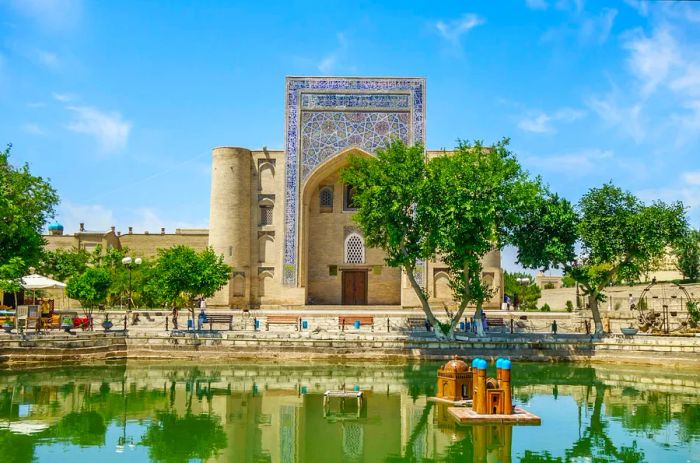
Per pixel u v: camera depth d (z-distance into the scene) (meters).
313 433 12.79
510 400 13.80
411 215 28.08
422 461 10.89
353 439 12.32
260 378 20.02
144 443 12.05
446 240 24.81
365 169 27.19
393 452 11.43
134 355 24.58
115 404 15.61
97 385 18.41
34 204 30.53
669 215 26.05
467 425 13.31
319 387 18.20
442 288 36.50
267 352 24.42
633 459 11.00
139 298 40.19
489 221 24.92
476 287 25.78
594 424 13.55
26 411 14.78
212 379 19.77
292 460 11.00
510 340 24.42
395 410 14.83
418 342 24.30
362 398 16.09
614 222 26.47
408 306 36.09
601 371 21.95
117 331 25.08
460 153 26.88
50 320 26.30
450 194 25.17
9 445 11.84
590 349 24.33
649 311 28.77
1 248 26.28
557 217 27.19
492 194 25.33
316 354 24.25
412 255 26.05
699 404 15.87
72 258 44.62
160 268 29.00
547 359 24.16
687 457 11.12
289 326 30.27
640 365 23.45
